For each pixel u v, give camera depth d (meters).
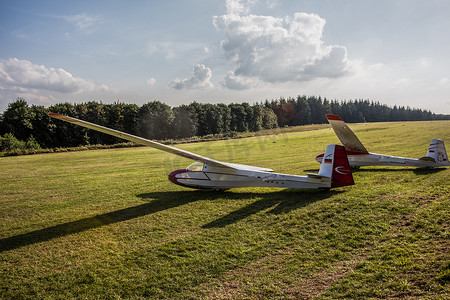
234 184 10.67
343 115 138.25
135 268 5.56
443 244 5.38
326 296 4.29
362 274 4.75
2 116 47.97
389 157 12.84
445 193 8.39
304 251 5.77
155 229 7.56
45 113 50.50
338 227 6.73
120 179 15.19
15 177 16.77
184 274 5.22
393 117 148.62
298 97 121.75
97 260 5.99
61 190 12.91
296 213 7.83
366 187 9.97
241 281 4.88
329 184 9.54
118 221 8.35
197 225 7.65
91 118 57.66
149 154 29.81
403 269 4.74
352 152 13.74
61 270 5.66
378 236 6.09
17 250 6.68
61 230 7.85
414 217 6.79
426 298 3.97
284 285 4.68
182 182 11.42
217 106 78.44
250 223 7.51
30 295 4.86
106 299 4.63
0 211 9.88
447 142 22.80
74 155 30.84
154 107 65.12
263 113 89.88
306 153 23.03
